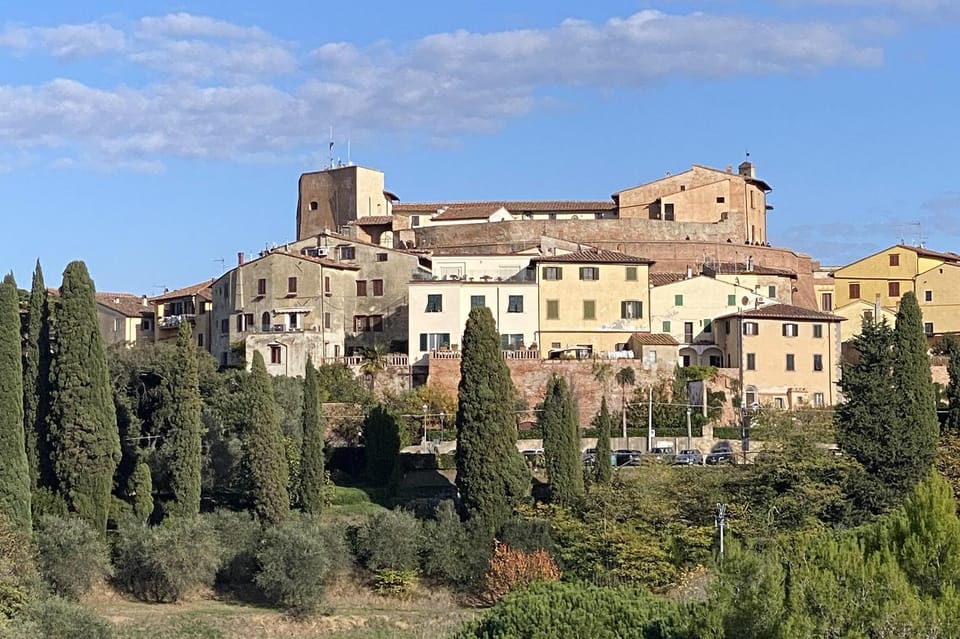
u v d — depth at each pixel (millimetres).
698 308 166500
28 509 109250
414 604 114188
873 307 185125
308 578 108562
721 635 65562
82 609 97188
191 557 111250
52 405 116500
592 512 118125
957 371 135000
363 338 168875
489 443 120375
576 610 74875
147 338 186875
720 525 106438
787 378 160375
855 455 124688
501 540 117000
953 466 124125
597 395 153625
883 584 66125
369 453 134750
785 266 192750
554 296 163250
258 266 167125
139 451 126438
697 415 150000
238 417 136250
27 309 133875
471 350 122438
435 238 191625
